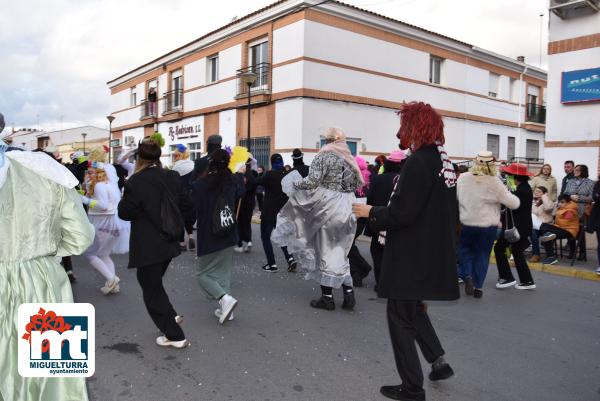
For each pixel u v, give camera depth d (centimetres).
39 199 206
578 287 679
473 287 623
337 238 527
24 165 208
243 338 447
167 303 412
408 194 290
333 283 519
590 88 993
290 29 1591
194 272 708
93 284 630
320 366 387
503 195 591
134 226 400
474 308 564
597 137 995
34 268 204
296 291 619
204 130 2077
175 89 2330
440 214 302
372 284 666
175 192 414
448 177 308
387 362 397
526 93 2403
